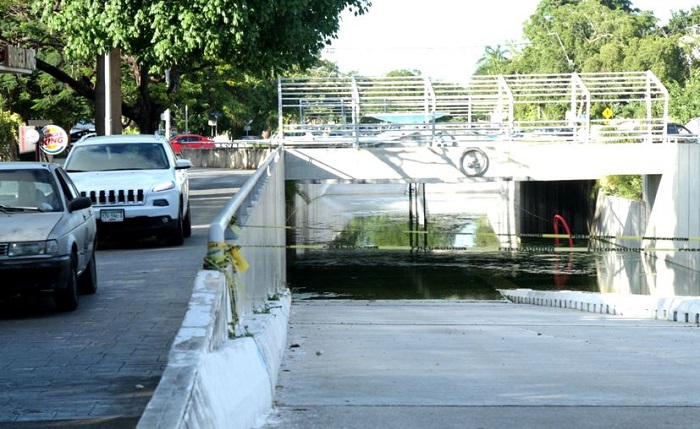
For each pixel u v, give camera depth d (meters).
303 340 12.55
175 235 18.97
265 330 9.09
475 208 62.25
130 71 41.16
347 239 48.03
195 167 64.94
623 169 38.06
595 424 6.84
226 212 9.07
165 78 39.94
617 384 8.68
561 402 7.70
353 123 37.69
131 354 9.30
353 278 36.69
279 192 28.84
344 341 12.53
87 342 9.91
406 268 39.34
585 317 18.58
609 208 47.59
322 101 38.16
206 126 88.19
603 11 85.00
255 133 97.81
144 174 19.17
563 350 11.55
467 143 37.72
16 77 42.09
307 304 23.81
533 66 87.38
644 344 12.36
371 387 8.48
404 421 6.92
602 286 35.28
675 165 38.09
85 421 6.86
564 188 55.12
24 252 11.16
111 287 13.84
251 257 12.01
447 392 8.20
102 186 18.50
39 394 7.71
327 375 9.25
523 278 36.94
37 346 9.70
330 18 28.19
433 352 11.25
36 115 46.22
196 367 5.72
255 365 7.52
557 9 86.31
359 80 38.38
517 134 38.09
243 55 27.38
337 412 7.24
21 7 33.38
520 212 53.19
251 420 6.70
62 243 11.40
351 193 73.00
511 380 8.92
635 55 76.19
